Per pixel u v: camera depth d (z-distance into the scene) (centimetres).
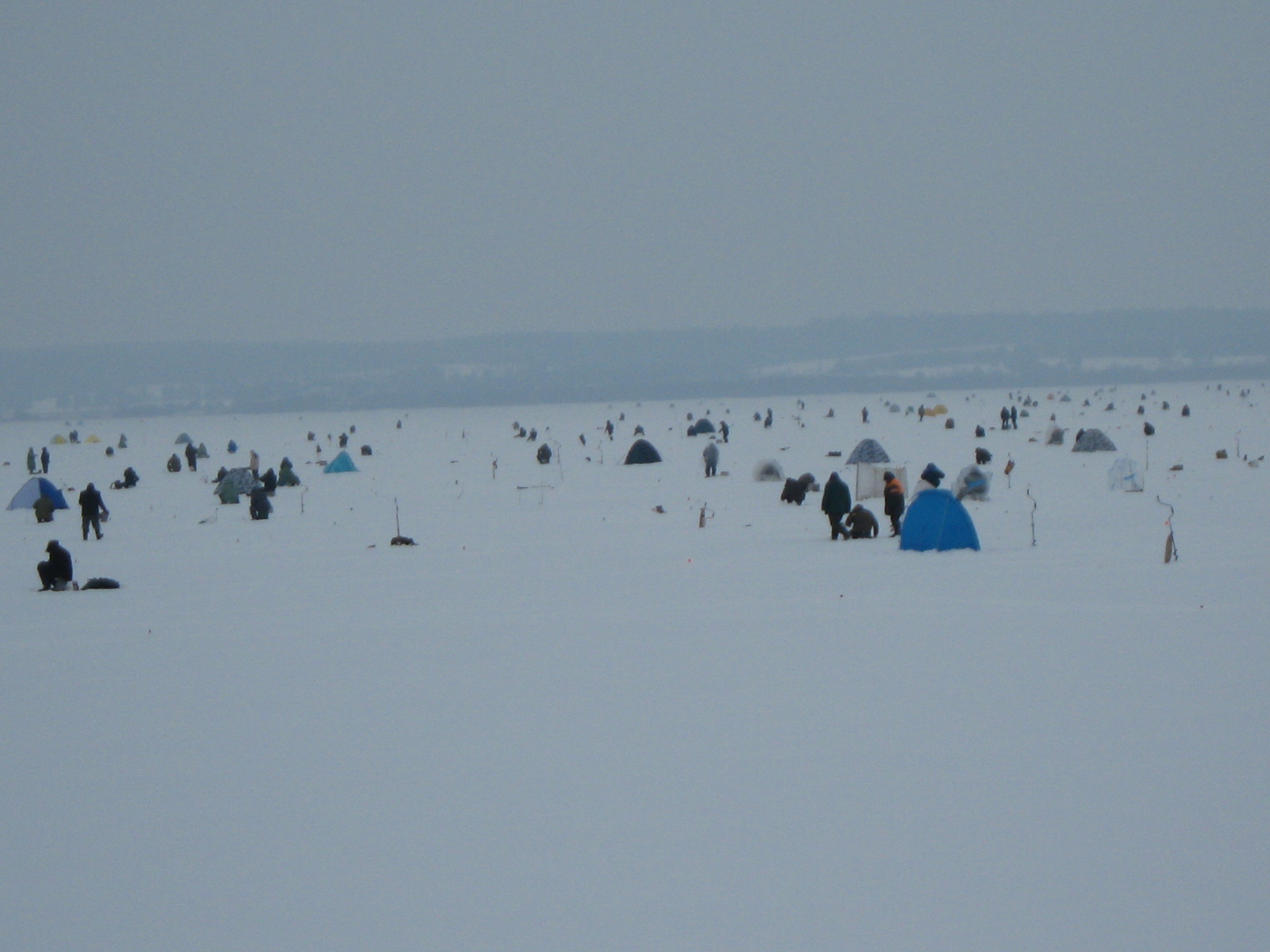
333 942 2806
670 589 8119
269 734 4662
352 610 7644
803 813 3534
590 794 3778
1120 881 2983
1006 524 11188
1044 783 3725
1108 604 6844
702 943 2727
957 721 4478
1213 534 9981
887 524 11981
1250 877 2986
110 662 6194
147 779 4122
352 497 16612
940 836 3312
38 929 2931
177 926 2923
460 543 11250
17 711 5184
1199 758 3931
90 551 11275
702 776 3919
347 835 3500
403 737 4541
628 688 5225
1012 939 2692
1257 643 5688
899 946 2677
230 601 8181
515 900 2998
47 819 3738
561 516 13475
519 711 4881
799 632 6369
